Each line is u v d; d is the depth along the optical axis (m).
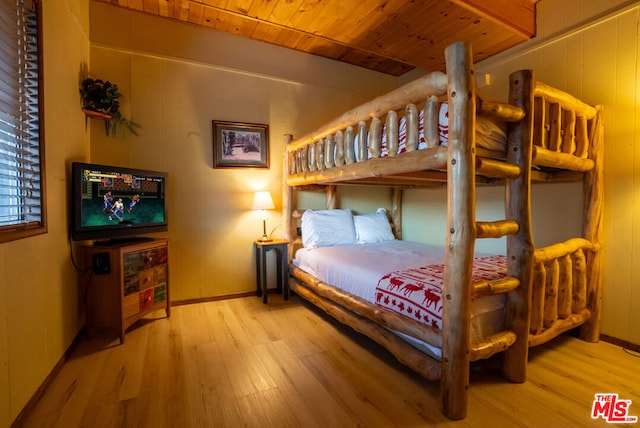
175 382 1.79
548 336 1.97
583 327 2.31
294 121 3.68
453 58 1.46
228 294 3.38
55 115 1.96
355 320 2.28
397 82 4.41
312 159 2.90
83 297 2.38
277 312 2.97
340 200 3.96
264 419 1.48
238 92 3.38
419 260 2.52
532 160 1.82
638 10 2.12
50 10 1.90
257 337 2.40
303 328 2.58
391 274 2.15
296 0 2.69
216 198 3.30
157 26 3.02
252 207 3.33
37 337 1.65
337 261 2.69
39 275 1.69
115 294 2.30
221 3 2.77
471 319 1.65
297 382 1.79
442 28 2.92
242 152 3.39
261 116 3.50
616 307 2.26
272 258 3.61
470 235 1.46
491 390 1.70
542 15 2.68
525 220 1.74
